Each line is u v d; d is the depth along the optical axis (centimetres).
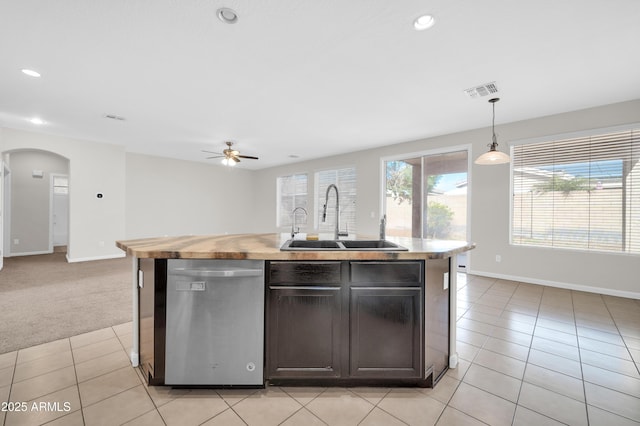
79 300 325
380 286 164
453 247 183
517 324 264
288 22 199
